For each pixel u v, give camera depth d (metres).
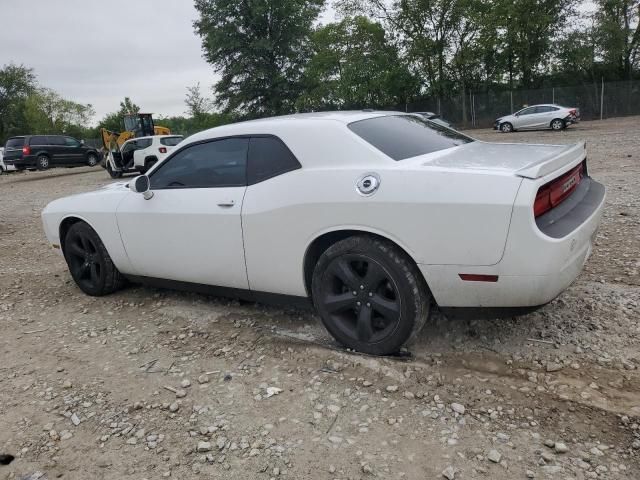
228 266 3.87
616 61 34.75
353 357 3.35
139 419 2.95
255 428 2.76
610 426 2.55
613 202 7.06
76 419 3.00
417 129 3.83
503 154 3.32
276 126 3.67
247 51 41.66
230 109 43.66
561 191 3.09
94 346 3.98
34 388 3.40
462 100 36.47
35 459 2.69
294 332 3.88
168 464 2.55
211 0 41.31
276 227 3.51
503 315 3.02
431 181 2.94
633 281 4.20
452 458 2.42
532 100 34.28
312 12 42.16
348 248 3.25
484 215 2.77
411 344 3.47
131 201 4.45
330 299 3.43
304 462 2.48
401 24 37.03
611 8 34.38
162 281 4.51
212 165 3.97
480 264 2.85
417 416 2.75
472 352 3.35
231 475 2.44
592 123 28.83
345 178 3.22
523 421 2.65
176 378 3.37
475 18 34.75
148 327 4.24
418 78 38.81
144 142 19.86
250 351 3.63
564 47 35.12
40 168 25.42
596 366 3.07
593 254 4.97
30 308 5.00
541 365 3.13
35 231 9.45
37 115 68.38
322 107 40.88
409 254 3.04
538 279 2.78
